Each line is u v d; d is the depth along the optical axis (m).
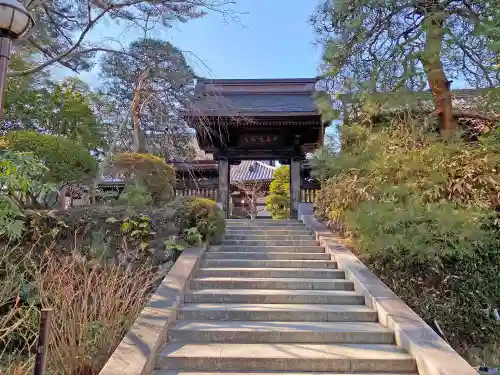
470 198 4.70
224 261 6.04
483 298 4.91
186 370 3.49
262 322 4.38
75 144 6.77
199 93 10.09
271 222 8.70
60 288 3.97
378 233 4.96
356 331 4.02
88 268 5.18
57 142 6.29
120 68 9.62
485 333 4.82
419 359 3.39
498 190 4.71
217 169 11.68
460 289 5.00
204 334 4.00
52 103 8.16
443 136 5.21
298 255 6.37
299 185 10.34
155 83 8.55
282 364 3.51
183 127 9.98
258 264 6.04
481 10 5.05
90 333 3.69
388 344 3.94
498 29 4.55
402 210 4.65
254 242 7.07
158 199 7.32
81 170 6.49
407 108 5.19
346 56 5.80
